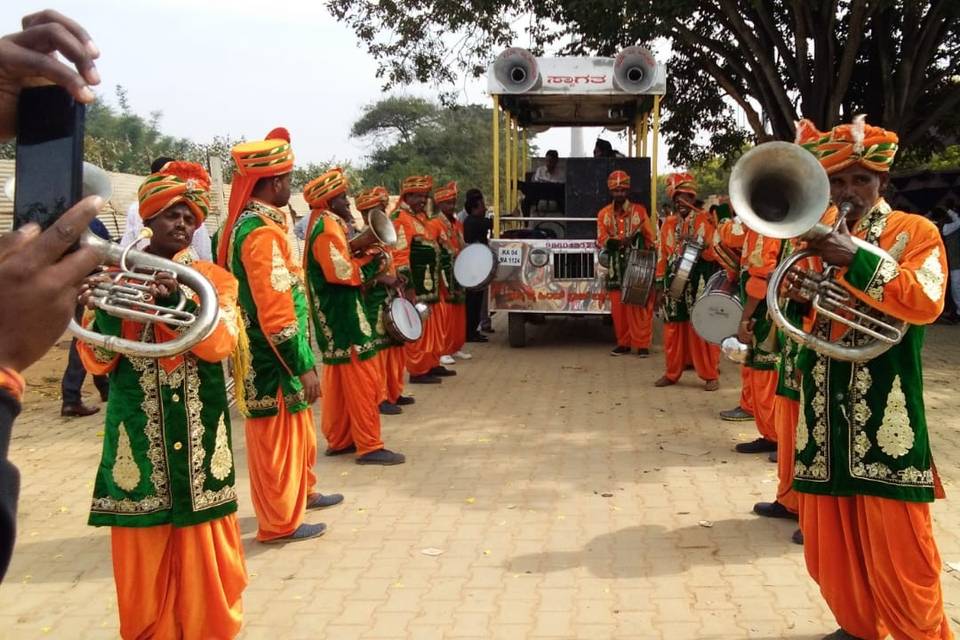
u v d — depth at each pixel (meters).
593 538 5.17
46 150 1.21
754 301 6.40
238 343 4.36
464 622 4.16
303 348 4.97
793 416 5.23
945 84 16.05
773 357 6.58
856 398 3.54
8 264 1.11
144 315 2.64
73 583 4.76
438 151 52.25
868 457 3.51
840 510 3.66
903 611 3.52
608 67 11.82
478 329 13.48
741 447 6.88
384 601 4.41
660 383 9.48
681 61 17.64
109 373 3.68
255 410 5.04
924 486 3.46
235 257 4.83
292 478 5.14
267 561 4.95
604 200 12.08
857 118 3.60
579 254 11.51
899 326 3.45
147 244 3.78
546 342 12.90
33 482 6.60
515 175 13.67
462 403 8.88
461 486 6.19
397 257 9.17
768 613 4.19
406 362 9.86
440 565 4.83
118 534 3.59
